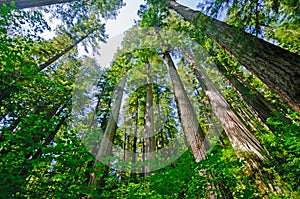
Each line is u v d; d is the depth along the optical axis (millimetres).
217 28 4117
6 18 3824
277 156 3980
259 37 2947
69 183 3068
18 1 5578
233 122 4879
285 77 2416
